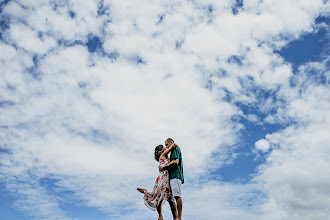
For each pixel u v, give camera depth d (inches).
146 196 279.1
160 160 285.7
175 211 281.0
